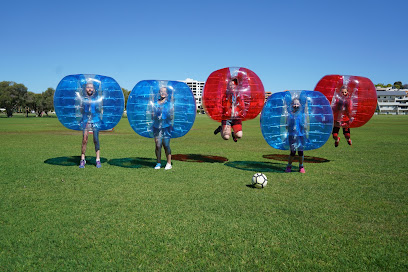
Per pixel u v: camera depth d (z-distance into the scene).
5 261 3.33
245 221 4.52
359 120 9.38
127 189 6.15
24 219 4.50
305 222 4.51
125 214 4.74
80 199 5.47
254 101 8.45
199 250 3.63
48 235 3.97
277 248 3.70
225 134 8.74
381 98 117.31
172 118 7.77
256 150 12.50
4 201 5.32
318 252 3.62
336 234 4.12
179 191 6.04
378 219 4.66
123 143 14.51
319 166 8.96
